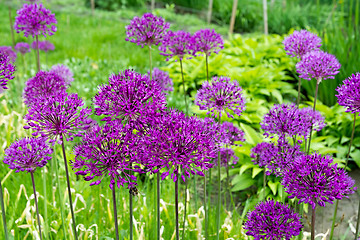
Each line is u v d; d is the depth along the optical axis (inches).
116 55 330.6
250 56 315.6
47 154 75.5
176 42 113.0
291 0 497.4
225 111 94.7
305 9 447.8
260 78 265.6
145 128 64.7
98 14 520.1
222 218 129.3
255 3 500.4
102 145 62.8
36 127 68.3
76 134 68.8
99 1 565.3
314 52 98.7
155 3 560.7
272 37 372.8
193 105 235.3
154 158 61.3
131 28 104.2
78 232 113.3
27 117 69.5
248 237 118.9
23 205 126.2
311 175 70.2
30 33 118.3
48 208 122.6
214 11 517.3
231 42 360.2
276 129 93.4
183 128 61.7
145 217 120.3
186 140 61.1
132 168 66.1
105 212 125.3
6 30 388.8
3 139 164.1
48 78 98.8
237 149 178.1
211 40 111.8
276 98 271.6
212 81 93.9
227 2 503.5
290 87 272.2
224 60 297.6
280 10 459.2
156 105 65.8
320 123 98.7
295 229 74.8
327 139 203.6
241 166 184.1
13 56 151.0
